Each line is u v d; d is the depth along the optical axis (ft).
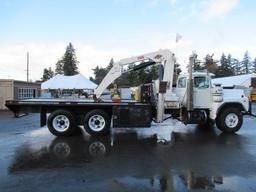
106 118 37.78
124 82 161.99
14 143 32.81
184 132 40.65
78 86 110.42
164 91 39.04
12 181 19.71
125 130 42.50
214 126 46.37
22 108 38.45
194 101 40.73
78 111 38.34
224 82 141.79
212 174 21.26
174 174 21.27
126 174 21.27
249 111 41.42
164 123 49.90
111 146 31.24
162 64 41.24
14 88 85.10
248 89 107.24
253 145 31.65
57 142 33.42
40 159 25.53
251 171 21.98
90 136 37.45
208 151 28.71
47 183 19.34
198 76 40.83
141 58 42.16
